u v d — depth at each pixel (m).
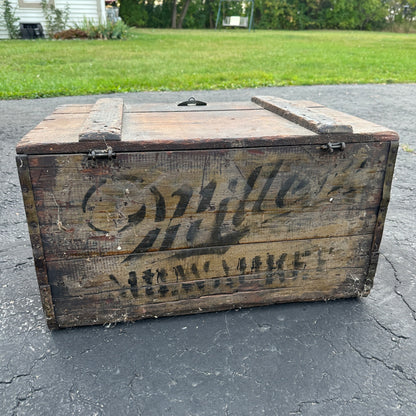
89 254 1.95
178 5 34.25
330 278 2.25
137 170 1.83
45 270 1.94
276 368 1.88
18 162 1.73
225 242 2.05
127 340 2.04
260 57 11.84
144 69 9.61
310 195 2.03
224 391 1.77
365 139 1.96
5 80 8.20
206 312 2.22
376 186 2.07
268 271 2.17
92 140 1.75
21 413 1.68
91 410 1.69
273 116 2.39
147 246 1.99
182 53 12.53
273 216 2.04
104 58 11.23
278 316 2.20
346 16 35.50
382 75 9.52
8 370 1.87
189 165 1.87
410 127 5.84
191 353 1.96
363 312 2.24
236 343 2.02
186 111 2.57
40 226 1.85
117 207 1.88
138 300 2.10
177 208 1.94
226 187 1.94
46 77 8.59
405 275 2.58
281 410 1.69
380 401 1.73
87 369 1.88
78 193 1.82
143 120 2.27
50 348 1.99
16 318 2.20
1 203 3.63
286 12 34.81
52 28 17.12
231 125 2.13
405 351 1.98
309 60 11.39
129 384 1.80
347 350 1.98
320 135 1.92
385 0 36.31
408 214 3.44
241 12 35.25
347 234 2.15
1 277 2.57
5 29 17.17
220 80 8.52
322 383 1.81
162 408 1.70
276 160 1.93
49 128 1.99
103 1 17.41
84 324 2.11
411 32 35.75
